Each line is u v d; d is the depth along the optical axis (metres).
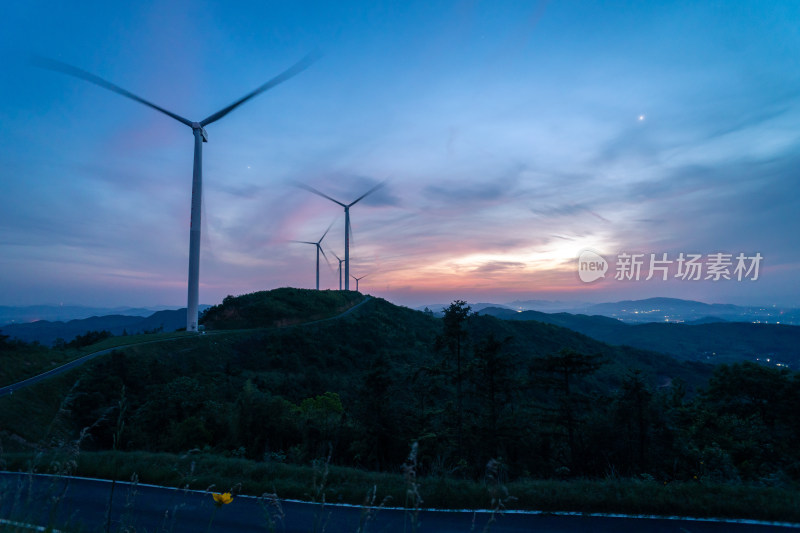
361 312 98.94
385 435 16.72
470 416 17.09
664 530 7.16
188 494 9.47
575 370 16.61
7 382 32.34
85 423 23.39
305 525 7.64
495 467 2.59
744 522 7.36
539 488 8.95
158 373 35.00
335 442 17.16
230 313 85.62
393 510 8.42
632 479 9.55
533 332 80.44
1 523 2.84
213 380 38.91
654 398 15.16
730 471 11.37
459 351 17.78
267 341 65.25
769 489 8.45
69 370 35.38
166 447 17.72
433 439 15.66
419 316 111.56
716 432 15.96
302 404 27.73
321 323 81.75
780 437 17.20
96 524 6.56
